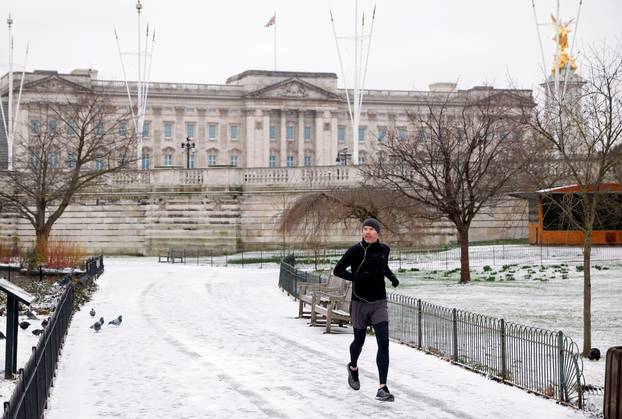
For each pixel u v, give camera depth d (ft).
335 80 497.05
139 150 331.98
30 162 204.64
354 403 44.04
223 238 243.60
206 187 245.65
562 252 176.86
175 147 481.05
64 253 167.22
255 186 243.60
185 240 246.06
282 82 483.51
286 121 488.85
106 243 251.19
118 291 115.24
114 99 449.48
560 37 252.62
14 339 54.44
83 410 42.73
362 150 487.61
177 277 145.28
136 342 66.13
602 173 66.95
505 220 233.35
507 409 43.09
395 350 63.21
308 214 190.60
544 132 94.17
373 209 168.04
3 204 195.72
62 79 422.82
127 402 44.50
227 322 79.61
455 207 127.44
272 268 179.63
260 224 243.19
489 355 56.34
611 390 40.45
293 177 239.71
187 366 55.06
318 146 486.79
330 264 175.01
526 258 170.60
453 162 134.00
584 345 61.98
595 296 103.65
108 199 251.39
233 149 488.44
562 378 45.73
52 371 49.55
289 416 41.19
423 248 204.13
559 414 42.19
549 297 103.30
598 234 187.73
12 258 181.78
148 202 249.14
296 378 50.90
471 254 186.19
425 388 48.24
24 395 32.89
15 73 423.23
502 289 115.14
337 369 54.03
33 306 92.48
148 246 248.32
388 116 496.64
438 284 126.00
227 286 124.67
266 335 70.28
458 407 43.34
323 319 82.07
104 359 58.18
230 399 45.03
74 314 86.63
